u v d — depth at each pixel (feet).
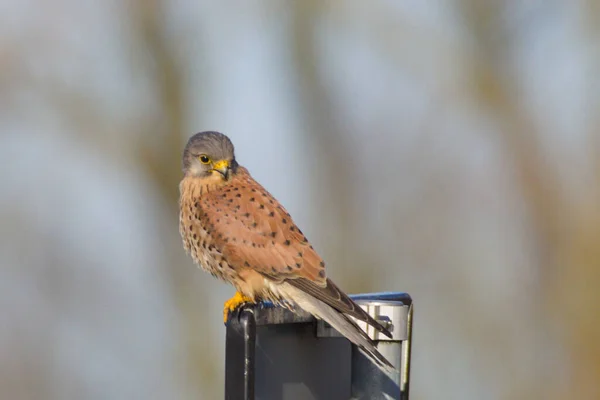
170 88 49.08
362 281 46.50
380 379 20.90
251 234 26.91
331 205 47.65
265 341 19.88
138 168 48.91
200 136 28.84
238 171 29.50
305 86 48.75
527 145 48.16
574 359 46.34
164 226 49.11
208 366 48.73
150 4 49.03
